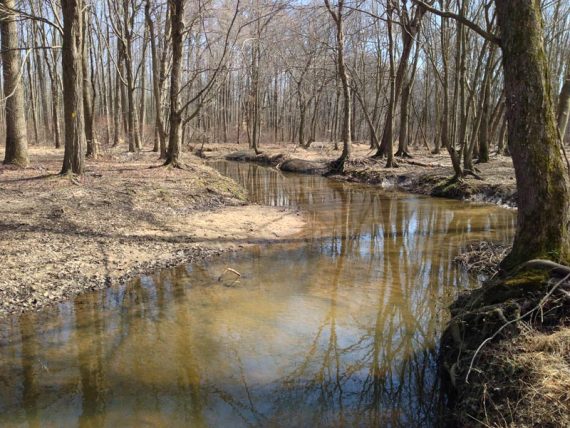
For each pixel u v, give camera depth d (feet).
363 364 17.85
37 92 151.33
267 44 110.11
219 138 174.19
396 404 15.40
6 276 23.70
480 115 56.65
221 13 75.46
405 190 62.54
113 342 19.12
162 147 73.67
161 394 15.66
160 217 37.58
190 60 93.66
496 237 35.83
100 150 82.23
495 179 56.34
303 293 24.88
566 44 91.71
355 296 24.58
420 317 22.00
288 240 35.35
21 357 17.78
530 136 17.06
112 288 24.48
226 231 36.17
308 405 15.28
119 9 94.73
